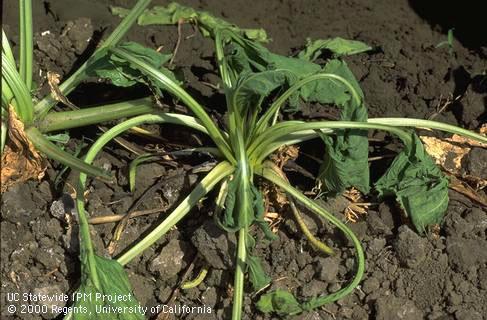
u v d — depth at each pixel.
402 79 1.67
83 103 1.61
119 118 1.50
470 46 1.79
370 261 1.44
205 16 1.72
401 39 1.78
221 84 1.63
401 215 1.47
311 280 1.43
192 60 1.67
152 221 1.47
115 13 1.75
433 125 1.46
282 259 1.45
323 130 1.45
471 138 1.47
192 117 1.48
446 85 1.66
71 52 1.66
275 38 1.78
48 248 1.43
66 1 1.74
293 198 1.47
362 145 1.41
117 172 1.51
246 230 1.38
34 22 1.71
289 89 1.41
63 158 1.40
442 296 1.42
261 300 1.40
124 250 1.44
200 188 1.42
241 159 1.38
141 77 1.46
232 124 1.43
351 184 1.44
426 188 1.44
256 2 1.86
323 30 1.81
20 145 1.44
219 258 1.41
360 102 1.42
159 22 1.72
